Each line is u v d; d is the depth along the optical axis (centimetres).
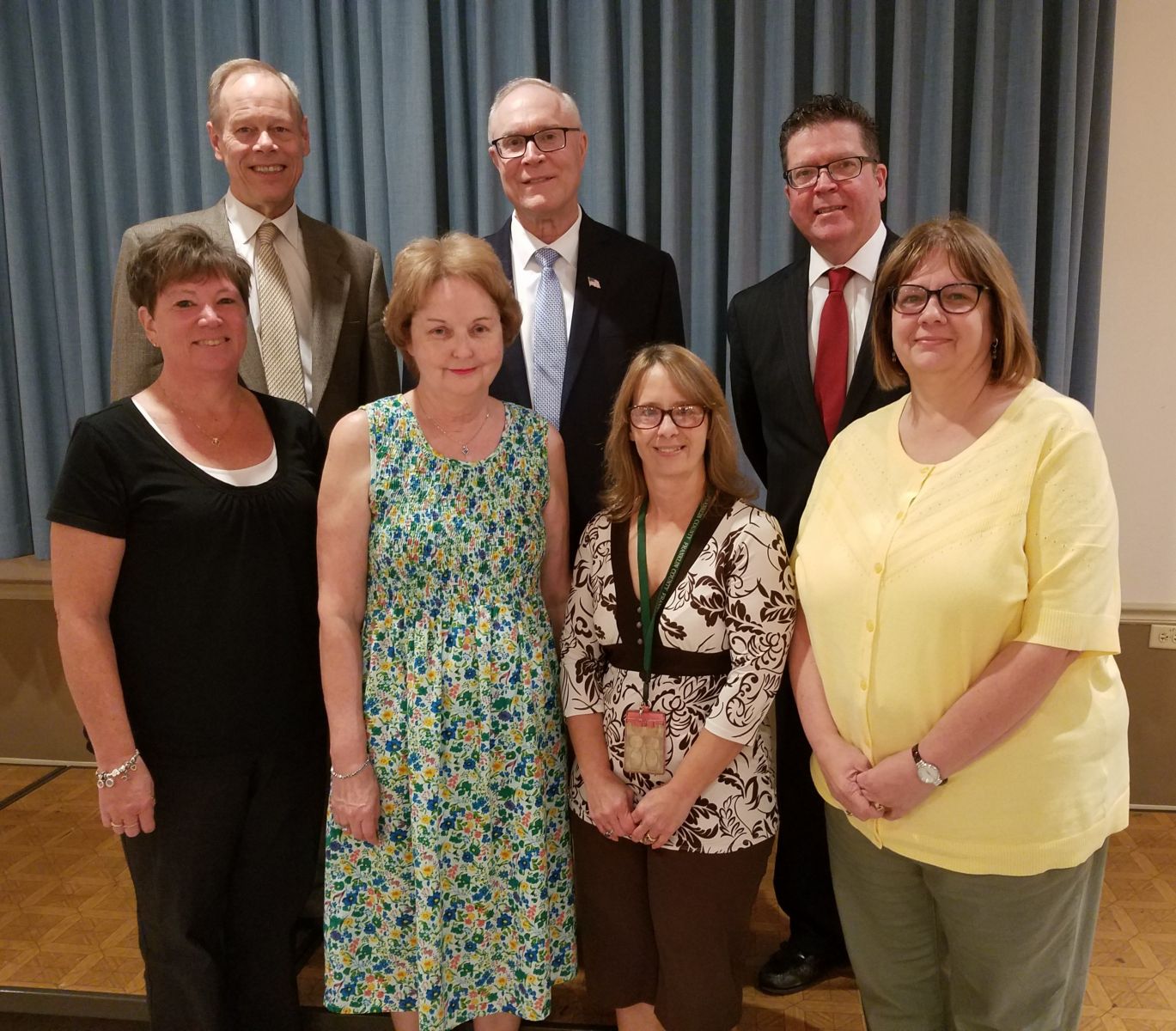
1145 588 303
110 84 290
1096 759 145
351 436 168
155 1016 182
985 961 152
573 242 222
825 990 227
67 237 303
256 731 174
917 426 156
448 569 169
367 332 236
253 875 184
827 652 158
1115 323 292
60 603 163
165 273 162
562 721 188
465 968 177
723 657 171
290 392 222
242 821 179
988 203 265
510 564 173
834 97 204
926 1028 169
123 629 169
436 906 169
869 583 150
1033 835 143
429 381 165
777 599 167
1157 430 296
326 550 170
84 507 161
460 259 161
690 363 169
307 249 227
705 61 268
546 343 219
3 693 344
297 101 225
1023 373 148
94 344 303
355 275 233
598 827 174
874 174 204
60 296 305
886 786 146
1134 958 235
